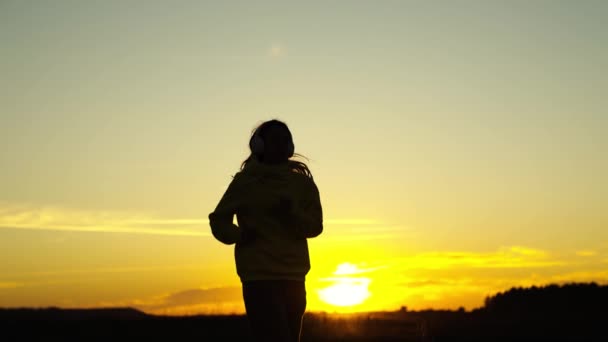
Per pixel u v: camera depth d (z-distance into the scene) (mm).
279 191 4703
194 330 17688
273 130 4887
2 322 18891
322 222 4875
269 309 4551
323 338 15852
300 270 4703
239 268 4668
